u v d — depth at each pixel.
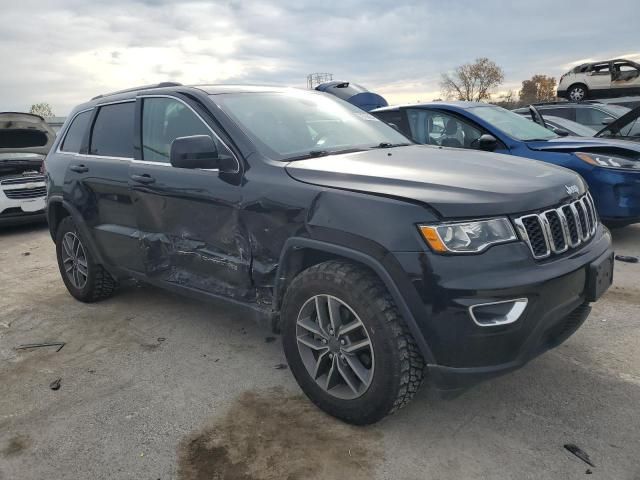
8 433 2.85
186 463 2.55
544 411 2.82
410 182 2.60
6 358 3.78
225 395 3.13
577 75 19.47
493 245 2.36
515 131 6.21
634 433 2.61
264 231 2.97
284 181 2.90
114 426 2.87
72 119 4.88
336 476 2.42
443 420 2.79
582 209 2.82
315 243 2.69
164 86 4.02
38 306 4.84
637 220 5.45
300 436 2.71
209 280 3.44
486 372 2.37
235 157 3.17
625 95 18.69
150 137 3.84
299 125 3.55
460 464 2.46
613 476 2.33
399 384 2.50
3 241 8.07
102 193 4.18
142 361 3.62
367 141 3.69
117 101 4.28
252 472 2.47
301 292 2.77
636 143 5.76
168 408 3.02
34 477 2.50
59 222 4.96
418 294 2.36
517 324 2.33
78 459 2.61
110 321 4.35
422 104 6.86
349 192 2.63
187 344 3.84
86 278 4.66
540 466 2.41
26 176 8.45
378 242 2.44
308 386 2.87
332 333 2.72
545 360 3.35
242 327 4.10
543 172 2.90
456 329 2.32
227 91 3.66
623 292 4.42
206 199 3.27
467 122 6.37
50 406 3.10
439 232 2.35
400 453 2.55
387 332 2.47
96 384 3.34
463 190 2.50
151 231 3.78
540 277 2.36
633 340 3.56
